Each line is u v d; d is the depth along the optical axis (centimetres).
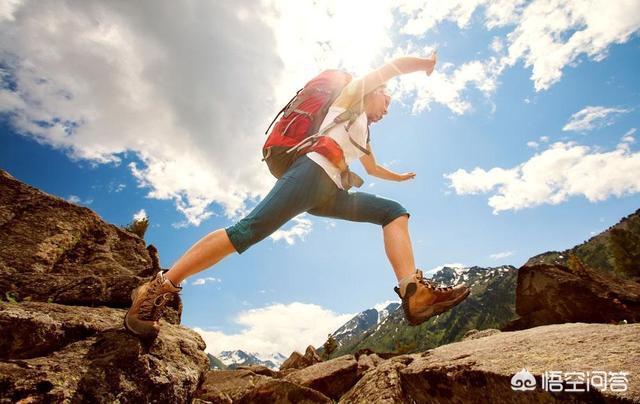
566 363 171
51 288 297
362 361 764
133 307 229
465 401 212
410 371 266
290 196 208
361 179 241
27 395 170
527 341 233
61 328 226
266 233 212
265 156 235
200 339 329
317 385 669
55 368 193
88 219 472
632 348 171
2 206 402
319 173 213
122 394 205
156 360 242
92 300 300
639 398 122
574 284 1187
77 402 182
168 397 234
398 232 239
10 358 200
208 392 500
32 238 382
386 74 232
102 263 420
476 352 240
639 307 1082
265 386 488
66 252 407
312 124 229
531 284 1309
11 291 283
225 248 208
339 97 230
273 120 252
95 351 218
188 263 212
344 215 252
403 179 310
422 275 224
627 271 1791
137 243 520
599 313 1123
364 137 231
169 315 366
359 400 346
